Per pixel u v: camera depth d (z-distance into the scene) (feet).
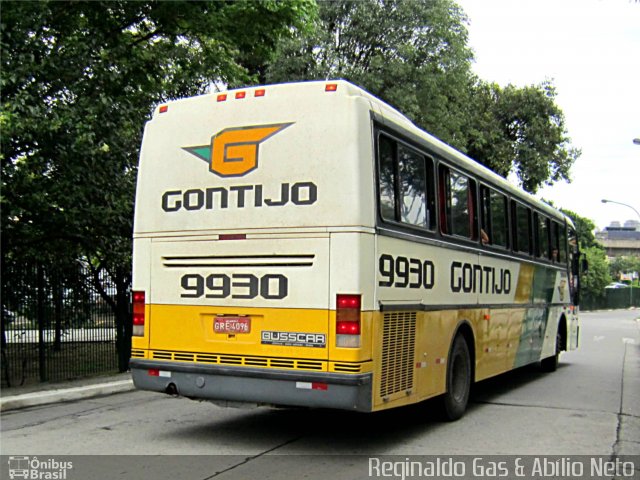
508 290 35.58
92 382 37.47
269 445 23.70
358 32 82.02
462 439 25.00
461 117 94.94
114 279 42.34
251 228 22.53
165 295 23.90
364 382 20.72
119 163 39.11
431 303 25.61
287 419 28.55
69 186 36.24
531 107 118.93
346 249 21.12
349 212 21.22
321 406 20.95
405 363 23.47
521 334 38.11
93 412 30.30
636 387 39.78
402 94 80.69
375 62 81.10
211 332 22.97
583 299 210.79
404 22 82.74
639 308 246.06
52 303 38.75
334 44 82.38
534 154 116.67
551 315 45.29
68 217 37.52
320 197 21.63
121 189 38.96
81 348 40.65
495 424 27.94
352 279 20.98
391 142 23.47
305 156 22.02
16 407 31.19
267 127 22.72
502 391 37.83
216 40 48.32
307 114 22.20
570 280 51.44
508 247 35.55
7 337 38.11
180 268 23.71
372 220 21.66
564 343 49.32
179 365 23.25
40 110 34.27
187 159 23.99
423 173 25.72
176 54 47.37
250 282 22.40
